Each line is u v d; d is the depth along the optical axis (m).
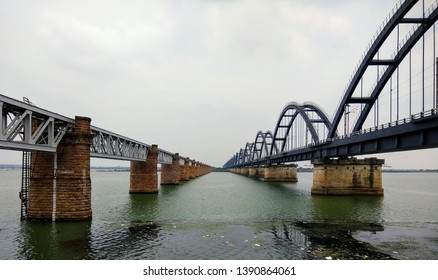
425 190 76.94
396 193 65.19
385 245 20.89
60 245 19.78
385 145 35.53
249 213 33.47
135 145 46.81
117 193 56.03
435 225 27.72
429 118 26.83
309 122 70.12
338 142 47.78
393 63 44.75
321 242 21.45
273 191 64.81
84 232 22.86
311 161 58.81
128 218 29.27
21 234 22.11
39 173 26.02
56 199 25.84
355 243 21.30
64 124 26.30
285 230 25.00
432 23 37.16
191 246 20.03
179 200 45.22
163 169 82.38
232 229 25.00
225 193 58.62
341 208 38.41
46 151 23.64
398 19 38.50
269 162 112.81
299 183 103.88
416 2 36.22
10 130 19.11
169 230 24.31
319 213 34.16
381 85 47.88
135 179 55.19
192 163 130.25
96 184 90.19
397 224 28.06
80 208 26.09
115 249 19.20
